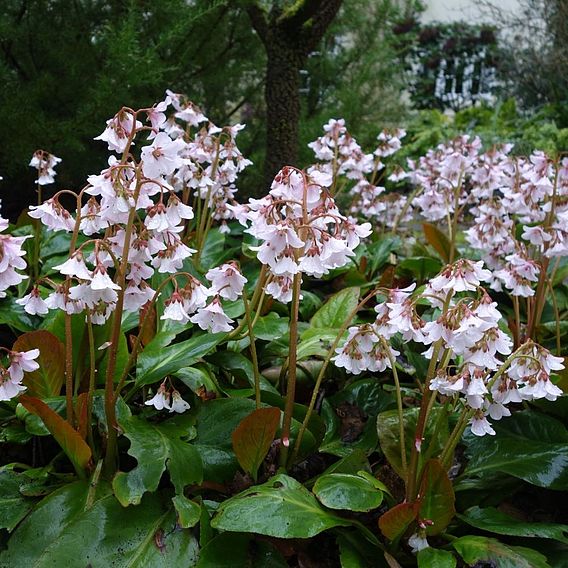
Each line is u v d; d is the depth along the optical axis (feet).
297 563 6.52
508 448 7.04
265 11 17.24
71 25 15.79
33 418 7.09
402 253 15.26
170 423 7.10
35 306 6.09
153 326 8.61
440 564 5.72
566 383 7.79
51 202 6.14
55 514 6.07
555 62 32.22
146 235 6.32
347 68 23.70
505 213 11.51
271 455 7.20
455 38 48.01
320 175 6.59
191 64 17.25
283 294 7.03
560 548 6.46
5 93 14.01
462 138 13.71
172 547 5.85
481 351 5.63
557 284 12.12
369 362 6.56
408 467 6.88
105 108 13.98
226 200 12.19
